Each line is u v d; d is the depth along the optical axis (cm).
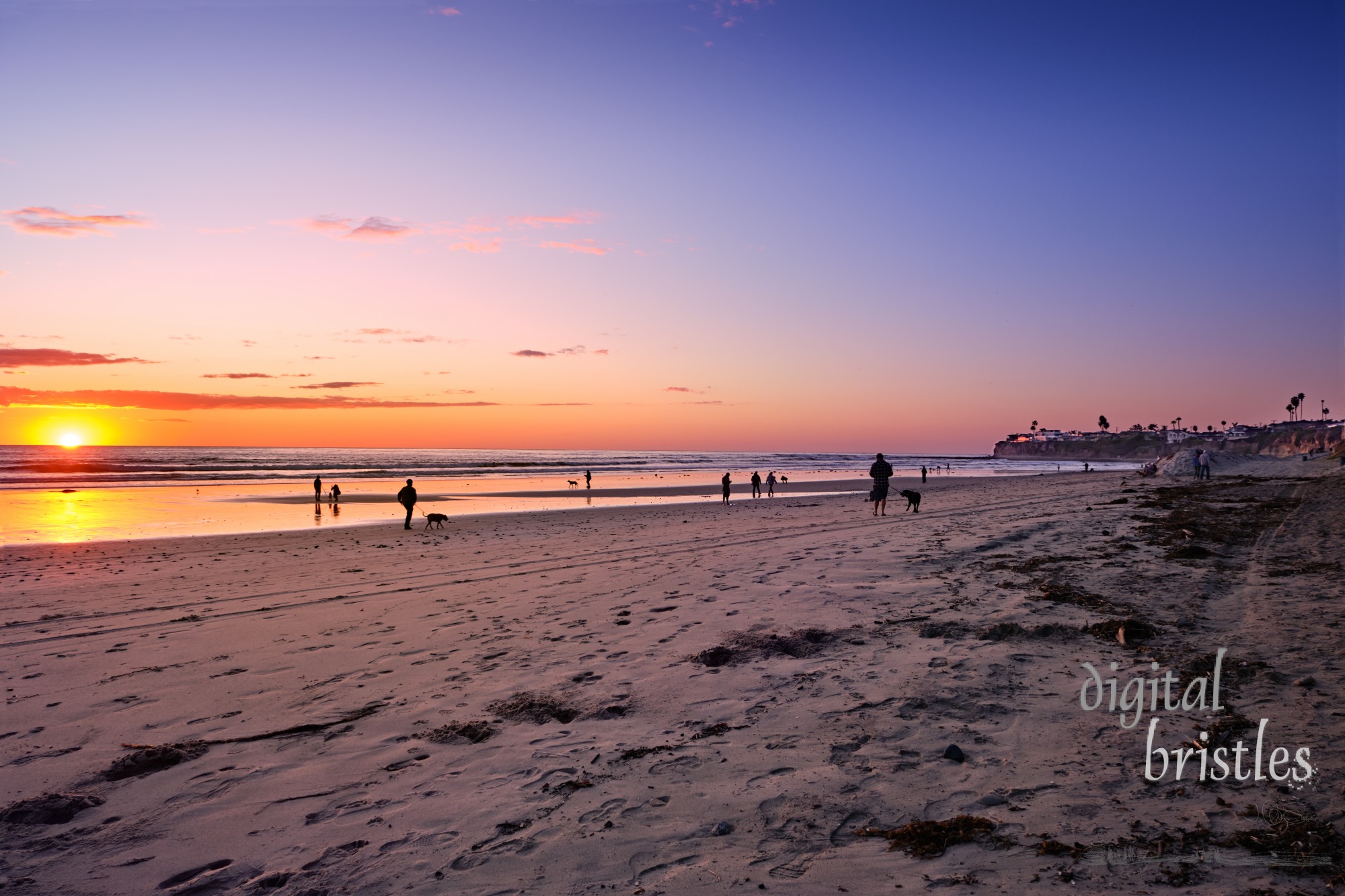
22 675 688
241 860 342
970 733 448
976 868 300
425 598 1046
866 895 285
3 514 3023
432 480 6303
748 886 297
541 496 4309
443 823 369
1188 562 989
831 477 7588
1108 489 2980
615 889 300
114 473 6550
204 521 2769
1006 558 1084
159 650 775
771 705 518
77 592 1182
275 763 457
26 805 397
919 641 661
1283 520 1476
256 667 689
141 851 353
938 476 7944
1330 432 14425
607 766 430
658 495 4491
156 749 474
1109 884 281
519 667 650
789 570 1094
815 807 363
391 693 592
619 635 753
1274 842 302
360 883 317
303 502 3775
